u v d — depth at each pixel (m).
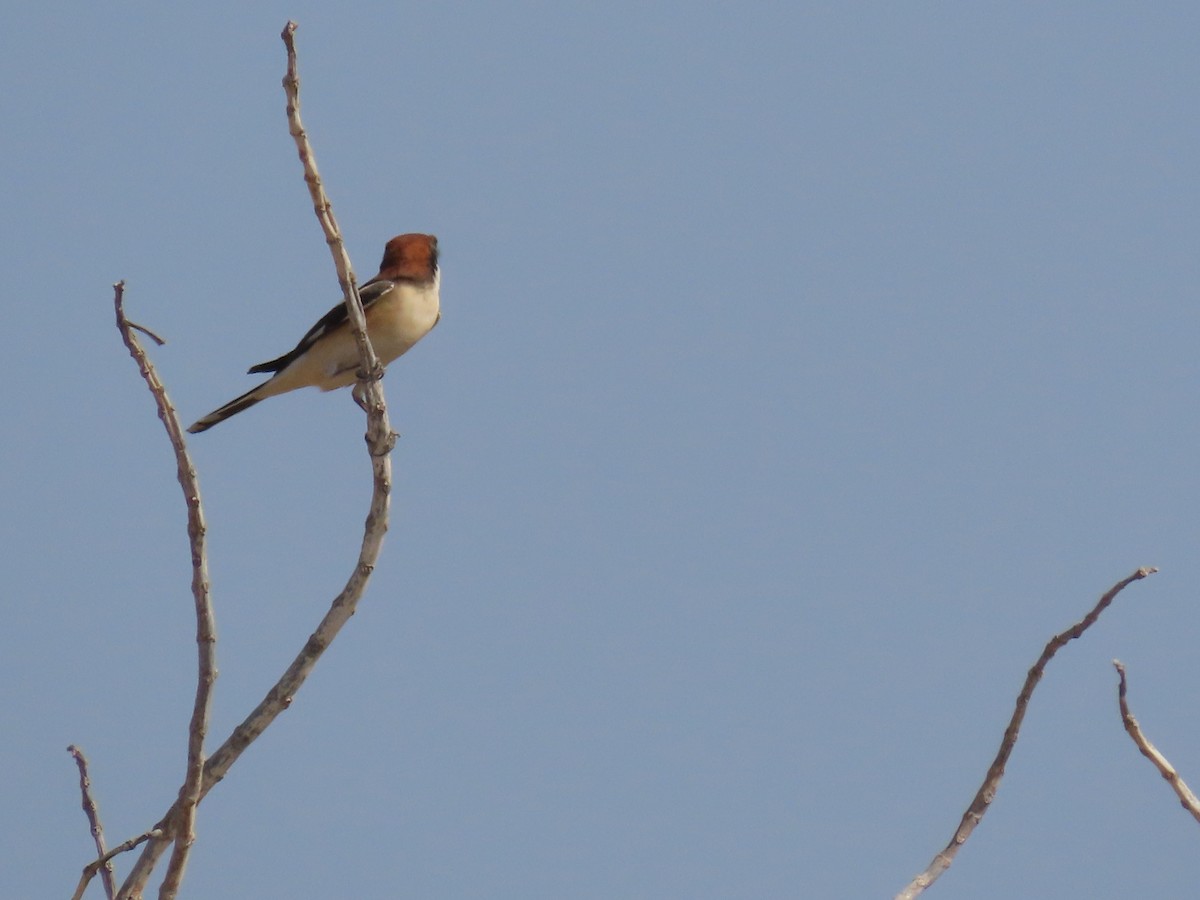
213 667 10.05
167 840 10.41
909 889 9.67
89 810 11.38
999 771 10.04
